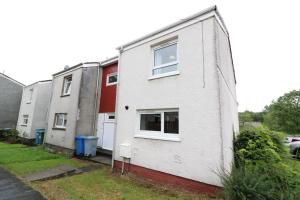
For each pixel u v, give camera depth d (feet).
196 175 16.44
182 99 18.95
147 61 23.70
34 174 21.42
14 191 16.24
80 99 35.55
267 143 19.72
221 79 17.79
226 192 12.25
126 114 24.86
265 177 12.84
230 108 24.22
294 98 137.59
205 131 16.57
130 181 19.63
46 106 59.21
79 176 21.01
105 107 35.47
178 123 19.30
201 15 18.95
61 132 37.88
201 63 18.04
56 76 45.75
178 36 20.79
